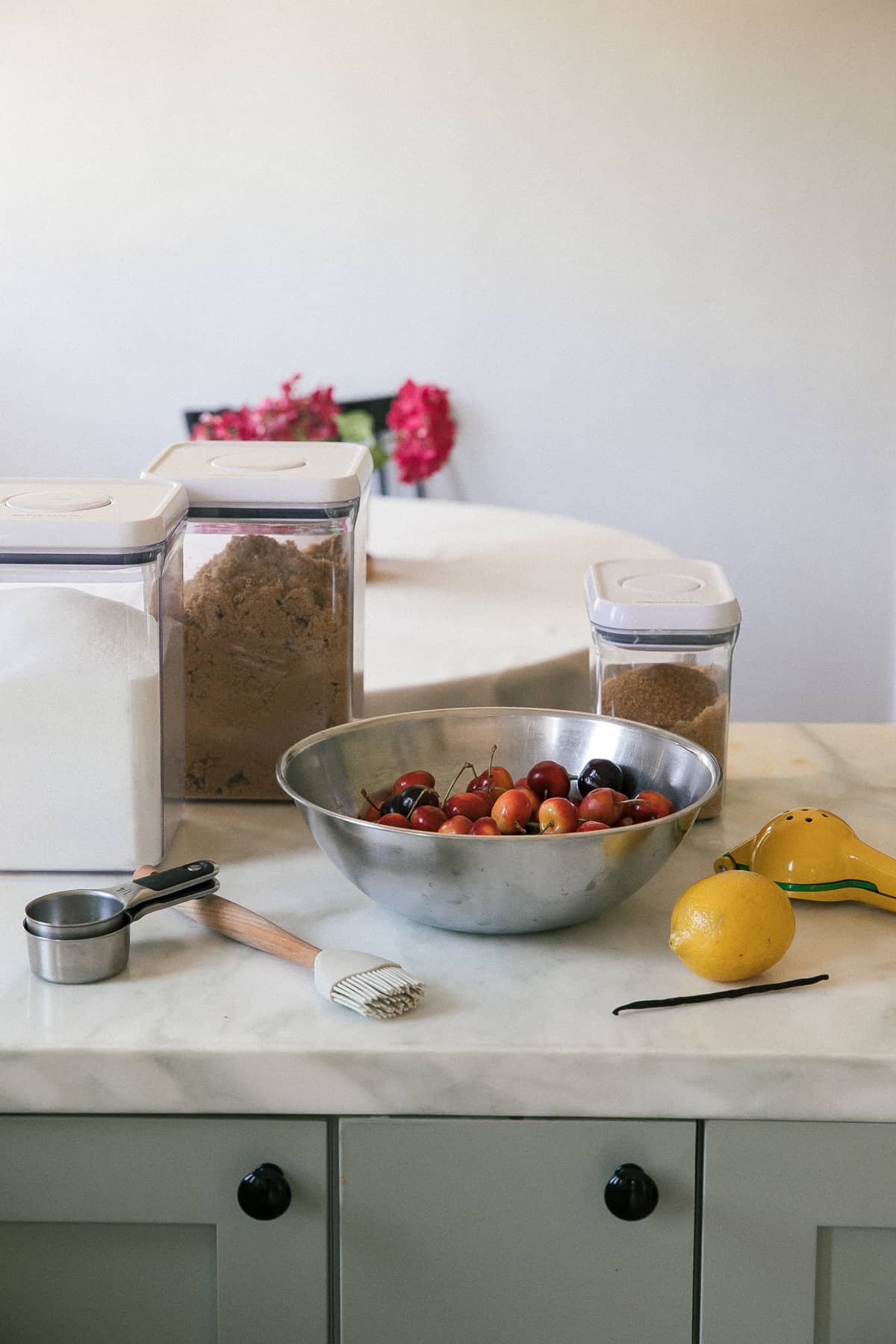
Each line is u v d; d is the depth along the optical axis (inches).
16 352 154.1
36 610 41.6
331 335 153.3
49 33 145.6
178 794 47.6
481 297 151.8
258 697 49.9
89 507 42.8
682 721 47.6
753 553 158.7
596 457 156.2
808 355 152.6
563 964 38.1
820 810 43.5
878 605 159.8
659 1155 34.7
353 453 53.6
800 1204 34.8
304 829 48.3
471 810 40.5
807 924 41.0
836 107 145.6
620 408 154.6
